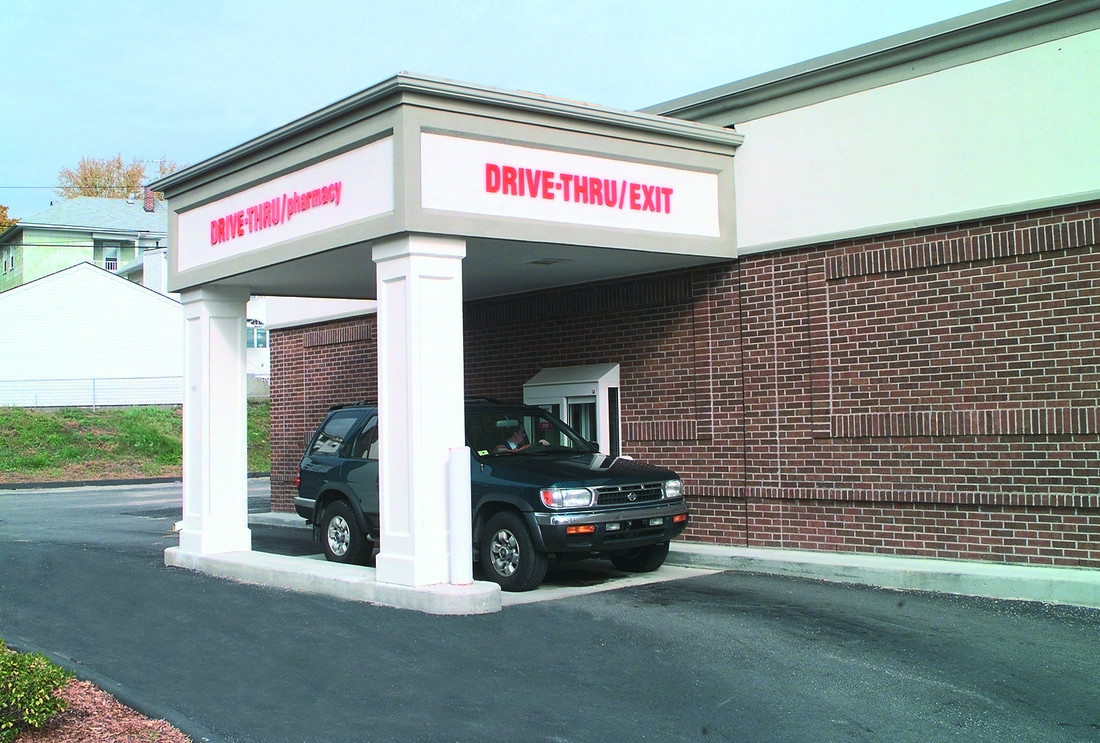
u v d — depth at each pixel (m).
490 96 10.64
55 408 40.22
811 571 11.31
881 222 11.63
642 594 10.42
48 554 14.41
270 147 11.96
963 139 11.03
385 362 10.41
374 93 10.31
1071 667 7.48
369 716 6.62
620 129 11.83
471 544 10.05
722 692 7.01
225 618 9.66
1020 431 10.52
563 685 7.21
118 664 8.03
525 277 14.03
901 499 11.35
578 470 11.02
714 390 13.08
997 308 10.73
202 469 13.20
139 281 53.12
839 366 11.93
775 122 12.59
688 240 12.38
